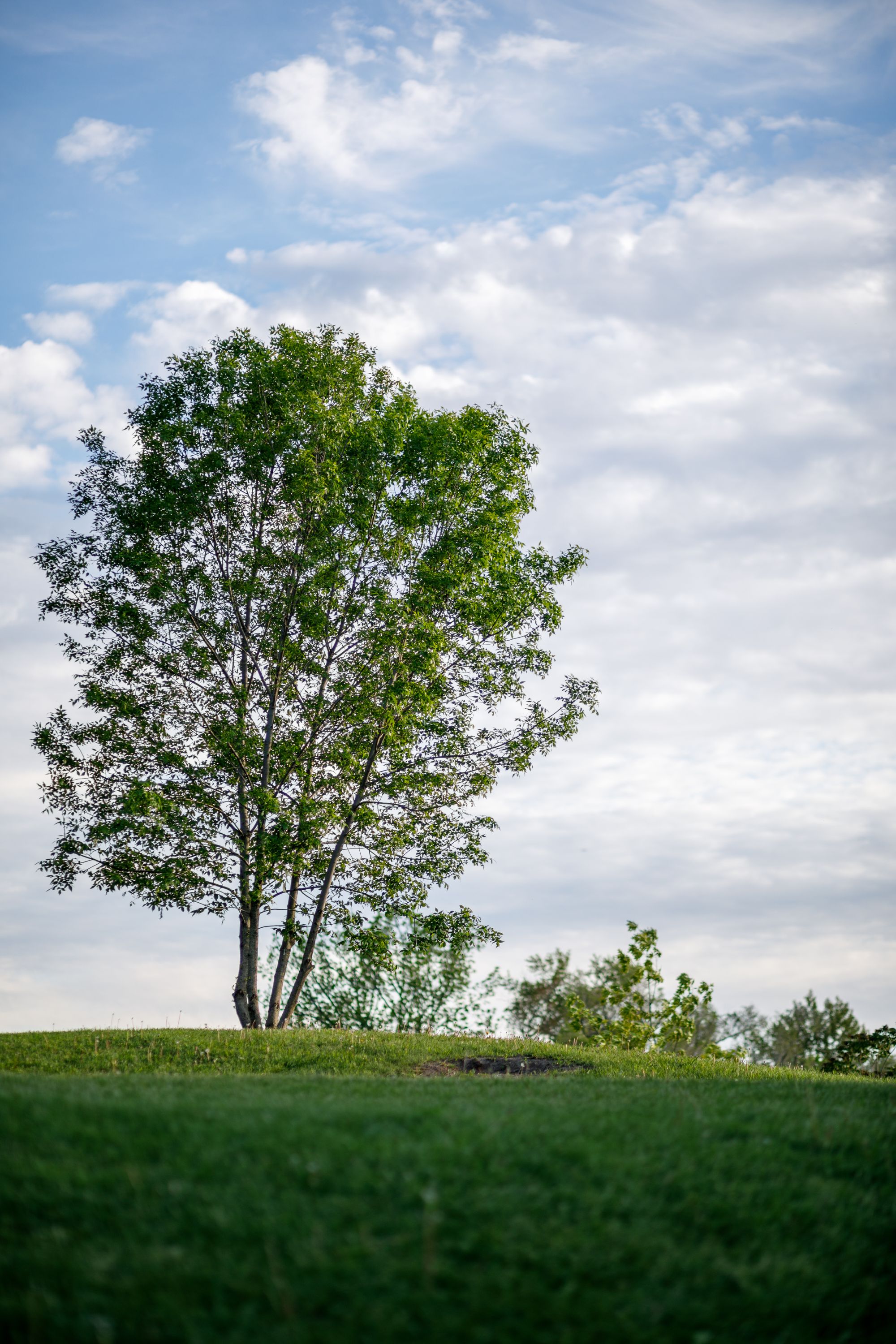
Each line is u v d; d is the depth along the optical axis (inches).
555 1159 203.8
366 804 680.4
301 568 664.4
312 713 673.6
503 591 687.7
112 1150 199.8
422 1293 154.1
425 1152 199.2
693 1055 1090.7
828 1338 162.2
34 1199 179.8
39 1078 328.2
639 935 754.8
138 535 665.6
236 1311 151.3
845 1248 187.8
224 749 662.5
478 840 700.7
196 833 645.3
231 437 671.8
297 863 631.8
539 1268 164.7
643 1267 169.0
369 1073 494.3
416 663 638.5
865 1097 323.0
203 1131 210.4
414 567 678.5
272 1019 658.8
